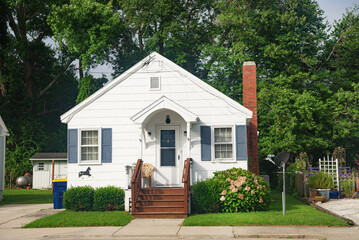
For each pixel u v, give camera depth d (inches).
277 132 1065.5
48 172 1253.7
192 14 1405.0
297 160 948.0
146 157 693.9
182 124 698.2
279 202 743.7
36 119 1496.1
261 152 1127.6
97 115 698.2
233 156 670.5
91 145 694.5
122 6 1353.3
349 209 631.8
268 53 1131.9
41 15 1497.3
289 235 444.8
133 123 693.3
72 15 1221.1
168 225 526.0
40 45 1514.5
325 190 755.4
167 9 1334.9
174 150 695.7
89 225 537.0
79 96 1369.3
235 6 1237.1
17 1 1381.6
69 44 1274.6
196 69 1482.5
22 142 1400.1
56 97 1608.0
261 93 1096.8
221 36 1364.4
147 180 684.7
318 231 464.4
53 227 535.2
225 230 480.4
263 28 1203.2
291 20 1156.5
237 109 678.5
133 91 699.4
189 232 473.1
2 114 1423.5
